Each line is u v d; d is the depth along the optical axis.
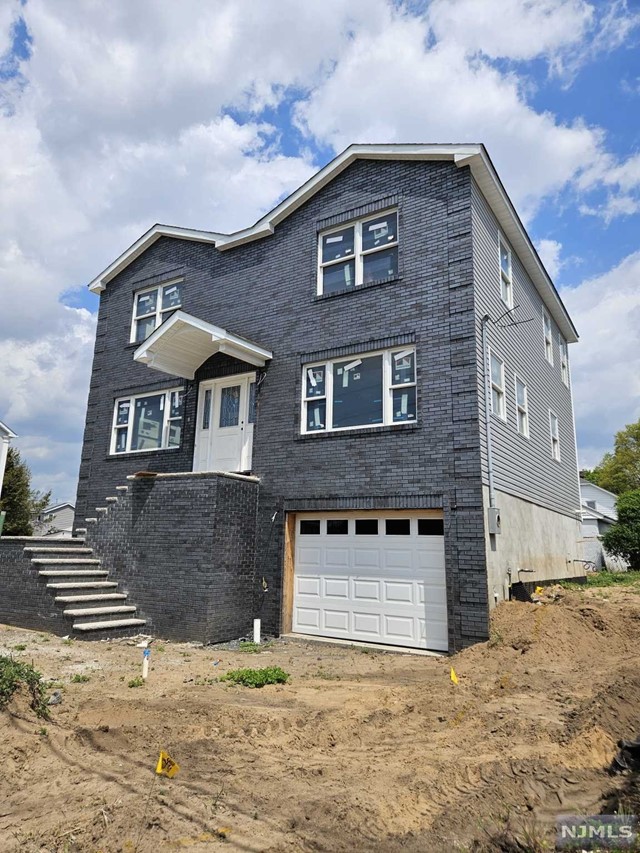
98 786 3.73
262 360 12.22
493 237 11.78
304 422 11.57
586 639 8.15
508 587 10.09
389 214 11.50
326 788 3.81
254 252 13.30
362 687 6.78
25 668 5.13
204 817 3.37
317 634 10.47
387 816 3.43
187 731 4.81
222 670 7.71
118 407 15.34
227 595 10.32
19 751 4.12
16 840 3.06
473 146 10.34
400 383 10.52
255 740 4.72
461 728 5.09
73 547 11.70
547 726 4.90
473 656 8.20
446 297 10.25
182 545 10.45
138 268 15.81
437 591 9.45
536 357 14.96
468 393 9.61
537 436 14.09
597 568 27.62
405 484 9.87
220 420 13.06
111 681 6.87
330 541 10.73
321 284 12.11
